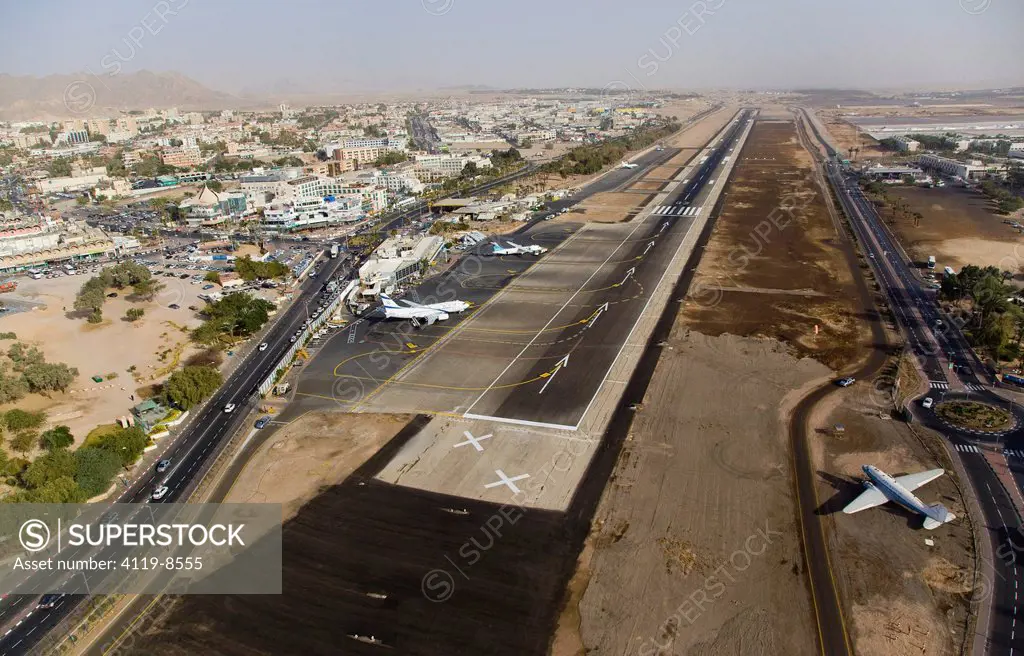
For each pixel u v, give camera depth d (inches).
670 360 5506.9
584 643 2748.5
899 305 6648.6
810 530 3393.2
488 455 4180.6
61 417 4982.8
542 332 6254.9
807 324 6220.5
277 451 4350.4
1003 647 2679.6
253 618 2942.9
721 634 2773.1
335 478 4003.4
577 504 3654.0
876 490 3585.1
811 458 4030.5
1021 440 4163.4
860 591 2992.1
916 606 2898.6
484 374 5378.9
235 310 6860.2
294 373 5585.6
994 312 5703.7
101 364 6008.9
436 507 3673.7
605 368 5398.6
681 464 4001.0
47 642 2886.3
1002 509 3521.2
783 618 2849.4
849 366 5300.2
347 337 6373.0
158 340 6579.7
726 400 4788.4
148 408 4958.2
